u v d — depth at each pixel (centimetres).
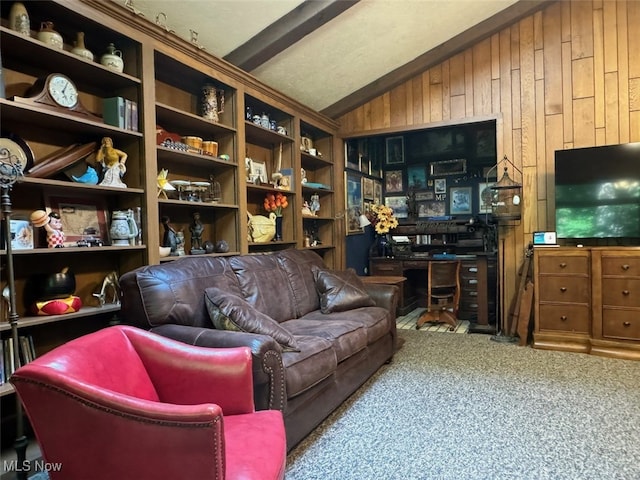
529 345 387
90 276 252
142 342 155
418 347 386
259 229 367
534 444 204
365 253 577
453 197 597
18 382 108
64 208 235
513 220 412
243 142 338
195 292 229
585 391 270
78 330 244
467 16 394
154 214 254
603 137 385
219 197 337
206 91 314
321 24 321
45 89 204
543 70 407
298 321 288
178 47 273
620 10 377
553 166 404
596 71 387
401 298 533
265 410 166
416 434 217
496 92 427
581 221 377
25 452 182
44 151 227
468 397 264
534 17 409
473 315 510
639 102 371
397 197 629
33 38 202
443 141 597
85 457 107
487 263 480
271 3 296
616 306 345
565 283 366
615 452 195
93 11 221
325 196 505
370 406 254
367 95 469
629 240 377
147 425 104
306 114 440
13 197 213
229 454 121
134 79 245
